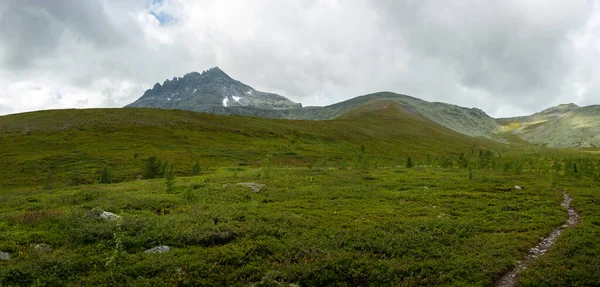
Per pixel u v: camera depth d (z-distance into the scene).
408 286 15.78
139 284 14.93
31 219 22.75
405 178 50.03
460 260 18.42
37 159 73.56
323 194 35.62
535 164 78.50
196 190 36.28
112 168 68.44
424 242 21.08
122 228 21.17
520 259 19.27
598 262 17.88
